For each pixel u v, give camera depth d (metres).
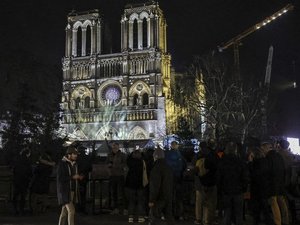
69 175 17.64
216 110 79.00
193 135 78.44
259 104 85.69
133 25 145.88
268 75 114.62
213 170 20.09
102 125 136.62
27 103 89.50
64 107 141.50
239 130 77.44
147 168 24.27
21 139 84.56
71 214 17.58
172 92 129.25
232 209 18.58
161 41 141.62
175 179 23.28
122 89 138.12
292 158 21.84
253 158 20.23
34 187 24.89
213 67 96.06
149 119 131.38
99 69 143.25
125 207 25.56
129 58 139.25
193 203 26.59
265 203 19.47
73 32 149.50
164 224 22.30
